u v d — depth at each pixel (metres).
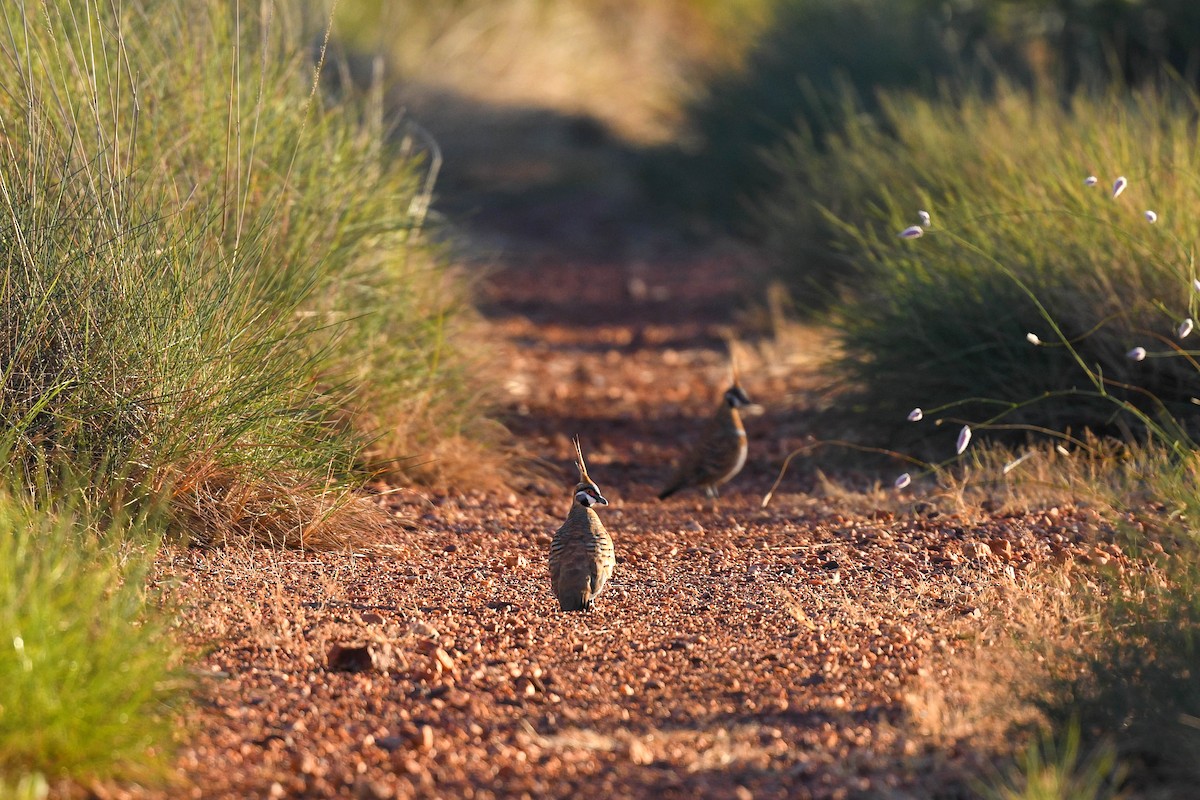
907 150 30.39
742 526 19.39
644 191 56.09
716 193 51.06
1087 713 11.12
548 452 25.20
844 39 47.06
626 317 39.72
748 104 49.78
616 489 22.69
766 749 11.27
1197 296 18.84
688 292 42.69
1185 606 12.46
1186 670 11.38
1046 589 14.58
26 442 15.59
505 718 12.05
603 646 14.06
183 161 19.92
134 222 17.25
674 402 29.64
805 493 21.53
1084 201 21.44
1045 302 21.02
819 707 12.16
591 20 74.75
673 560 17.44
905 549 17.02
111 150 18.03
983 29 45.28
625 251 50.06
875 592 15.38
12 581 10.80
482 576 16.55
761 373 30.84
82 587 11.55
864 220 29.97
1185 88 27.61
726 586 16.06
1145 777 10.46
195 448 16.45
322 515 17.14
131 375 16.30
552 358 34.19
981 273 21.81
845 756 11.05
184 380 16.58
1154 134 22.91
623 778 10.72
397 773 10.79
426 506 19.80
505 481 22.25
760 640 14.09
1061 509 18.16
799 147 36.72
